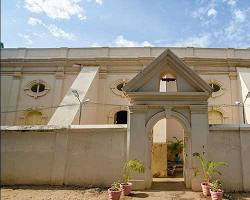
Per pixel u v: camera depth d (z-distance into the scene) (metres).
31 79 20.95
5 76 21.20
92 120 18.27
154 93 11.22
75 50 21.50
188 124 11.16
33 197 9.45
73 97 16.45
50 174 11.40
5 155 11.74
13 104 20.30
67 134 11.73
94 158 11.36
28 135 11.91
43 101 20.27
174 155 17.91
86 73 19.33
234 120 18.27
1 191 10.35
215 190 9.11
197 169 10.62
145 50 20.84
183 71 11.52
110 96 19.75
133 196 9.59
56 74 20.78
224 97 18.97
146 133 11.14
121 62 20.34
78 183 11.17
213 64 19.77
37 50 21.66
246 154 10.78
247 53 20.22
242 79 18.17
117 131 11.52
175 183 12.08
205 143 10.83
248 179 10.51
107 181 11.05
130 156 10.92
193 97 11.27
